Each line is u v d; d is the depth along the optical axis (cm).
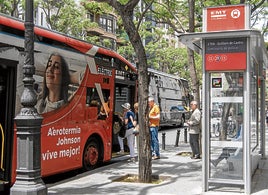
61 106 964
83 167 1108
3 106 800
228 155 855
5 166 790
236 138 850
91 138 1141
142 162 958
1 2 2108
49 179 1053
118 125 1337
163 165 1231
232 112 850
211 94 851
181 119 3753
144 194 823
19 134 695
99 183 948
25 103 701
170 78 3466
